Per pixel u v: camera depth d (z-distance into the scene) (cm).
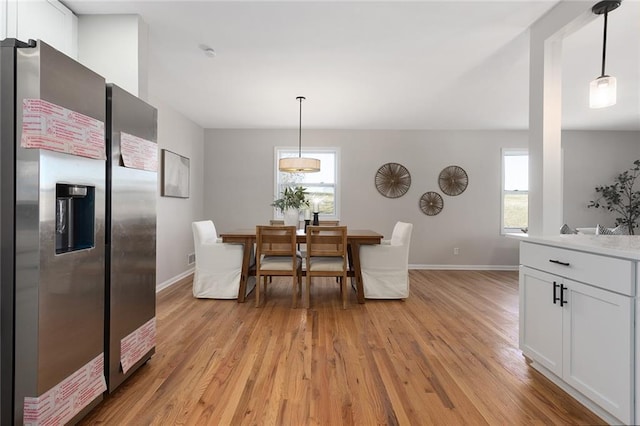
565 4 227
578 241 198
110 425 164
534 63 260
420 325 310
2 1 188
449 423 168
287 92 416
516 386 203
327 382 206
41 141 139
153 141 232
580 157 607
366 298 398
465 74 360
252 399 187
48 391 145
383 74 360
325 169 612
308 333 287
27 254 140
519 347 238
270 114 513
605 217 609
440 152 609
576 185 608
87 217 173
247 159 606
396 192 605
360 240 386
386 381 208
